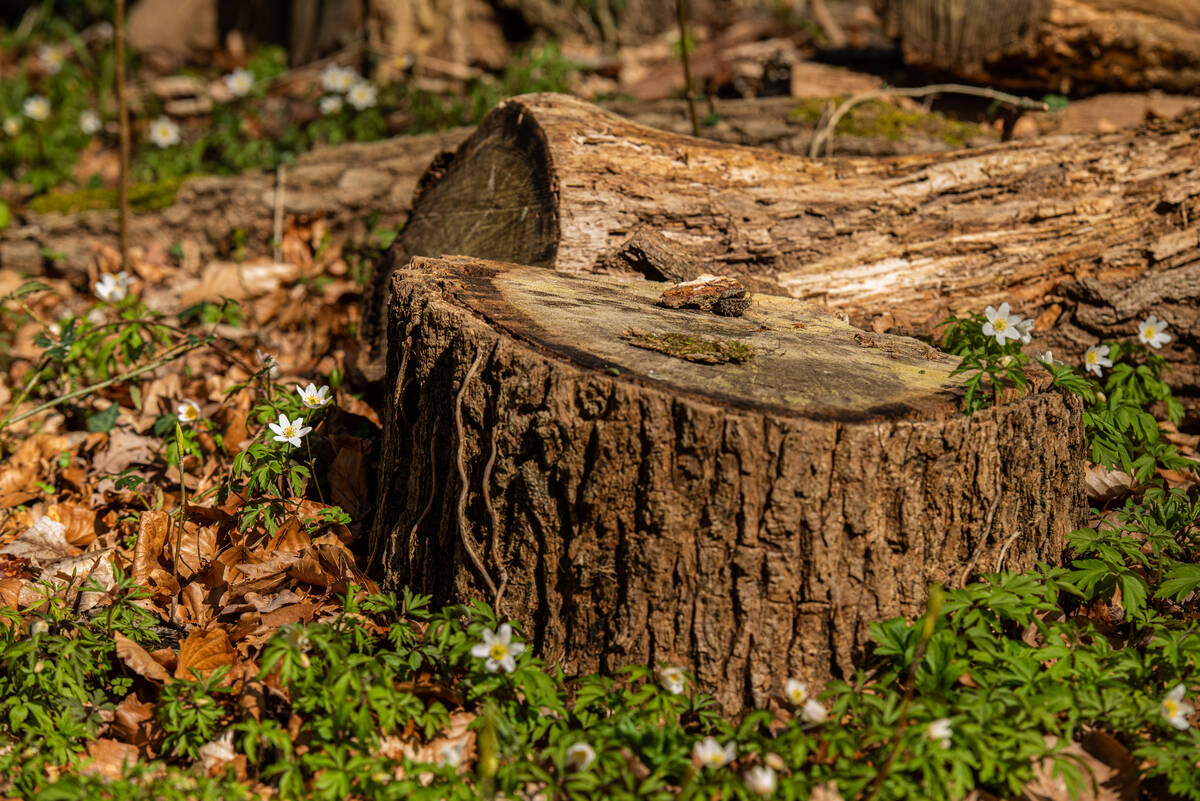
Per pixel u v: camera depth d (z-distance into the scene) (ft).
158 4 26.61
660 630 7.46
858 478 7.08
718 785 6.55
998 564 7.81
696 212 11.21
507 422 7.54
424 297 8.45
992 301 11.51
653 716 7.14
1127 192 11.85
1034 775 6.77
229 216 16.63
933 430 7.14
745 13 24.68
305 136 20.22
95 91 23.80
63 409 13.08
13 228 16.74
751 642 7.39
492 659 7.07
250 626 8.38
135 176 19.88
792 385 7.52
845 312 11.25
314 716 7.30
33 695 7.61
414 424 8.46
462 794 6.59
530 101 11.68
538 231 11.14
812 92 17.13
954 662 7.20
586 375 7.24
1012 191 11.94
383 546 8.96
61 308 16.11
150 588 8.73
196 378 13.70
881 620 7.47
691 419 6.97
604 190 11.00
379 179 16.56
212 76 24.99
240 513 9.41
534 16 23.40
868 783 6.59
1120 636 8.57
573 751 6.63
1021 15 16.25
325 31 23.54
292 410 10.03
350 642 7.73
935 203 11.79
